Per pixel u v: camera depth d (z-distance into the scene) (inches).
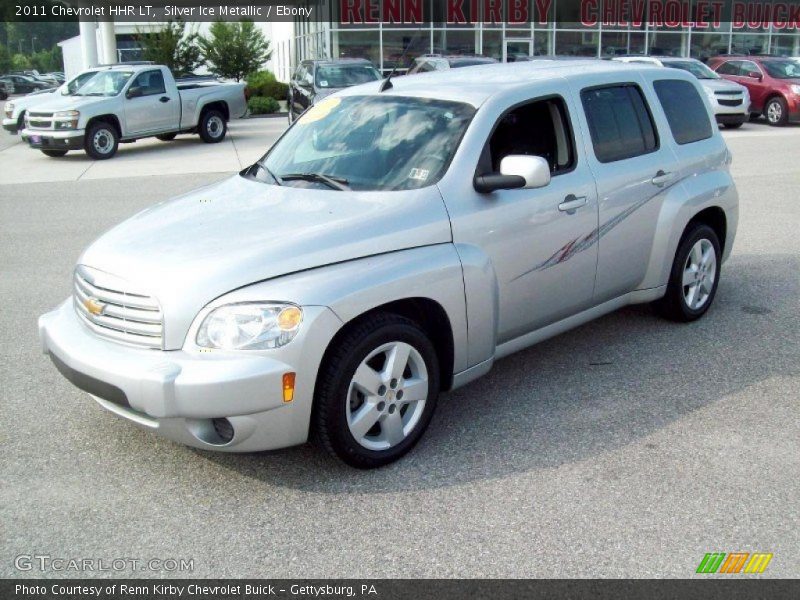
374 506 148.7
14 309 266.7
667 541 136.8
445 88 196.1
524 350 225.5
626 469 159.9
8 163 661.3
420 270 160.1
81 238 372.5
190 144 769.6
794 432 174.7
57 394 198.4
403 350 160.1
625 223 208.7
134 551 136.4
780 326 241.4
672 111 230.8
